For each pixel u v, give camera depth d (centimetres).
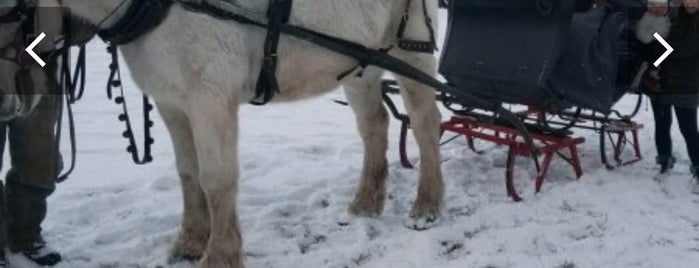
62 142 762
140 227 519
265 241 495
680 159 659
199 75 390
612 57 533
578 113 582
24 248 452
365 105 537
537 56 498
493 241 480
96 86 1036
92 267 457
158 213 543
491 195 574
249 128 831
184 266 459
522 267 443
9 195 442
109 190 605
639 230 489
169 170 657
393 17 491
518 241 478
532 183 595
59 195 585
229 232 425
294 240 499
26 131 423
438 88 491
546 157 565
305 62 442
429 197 529
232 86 403
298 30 416
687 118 576
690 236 484
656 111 598
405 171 644
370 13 464
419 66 517
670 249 461
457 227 508
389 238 504
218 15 387
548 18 495
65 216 541
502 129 580
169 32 385
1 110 370
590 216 517
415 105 528
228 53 396
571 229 494
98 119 864
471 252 471
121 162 694
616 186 568
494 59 520
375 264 461
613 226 498
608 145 694
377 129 542
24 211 444
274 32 409
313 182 623
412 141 750
